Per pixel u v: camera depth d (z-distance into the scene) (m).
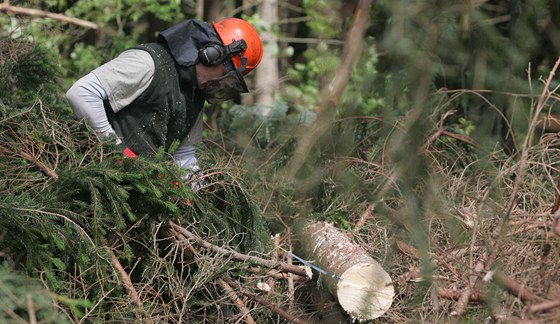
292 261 6.36
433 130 7.38
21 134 5.85
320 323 5.93
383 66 9.43
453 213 6.21
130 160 5.52
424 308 5.32
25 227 5.06
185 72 5.90
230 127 9.27
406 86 7.88
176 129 6.08
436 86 9.37
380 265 5.67
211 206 6.07
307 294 6.14
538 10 8.41
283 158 7.60
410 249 5.84
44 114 5.91
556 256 5.07
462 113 9.09
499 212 5.80
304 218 6.41
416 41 7.85
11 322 4.51
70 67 11.76
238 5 15.55
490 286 5.01
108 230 5.55
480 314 5.18
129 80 5.70
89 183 5.38
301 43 16.14
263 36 13.69
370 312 5.46
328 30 13.02
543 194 6.30
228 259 5.69
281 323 5.95
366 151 7.57
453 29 8.14
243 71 6.02
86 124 5.72
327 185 6.97
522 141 7.82
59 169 5.68
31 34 7.49
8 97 6.37
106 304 5.37
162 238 5.86
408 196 6.08
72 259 5.40
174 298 5.49
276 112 9.32
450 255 5.48
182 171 5.68
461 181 6.69
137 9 12.72
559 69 8.55
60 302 5.13
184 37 5.89
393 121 7.24
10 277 4.55
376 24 9.36
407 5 7.75
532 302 4.74
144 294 5.59
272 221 6.75
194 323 5.67
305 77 14.21
